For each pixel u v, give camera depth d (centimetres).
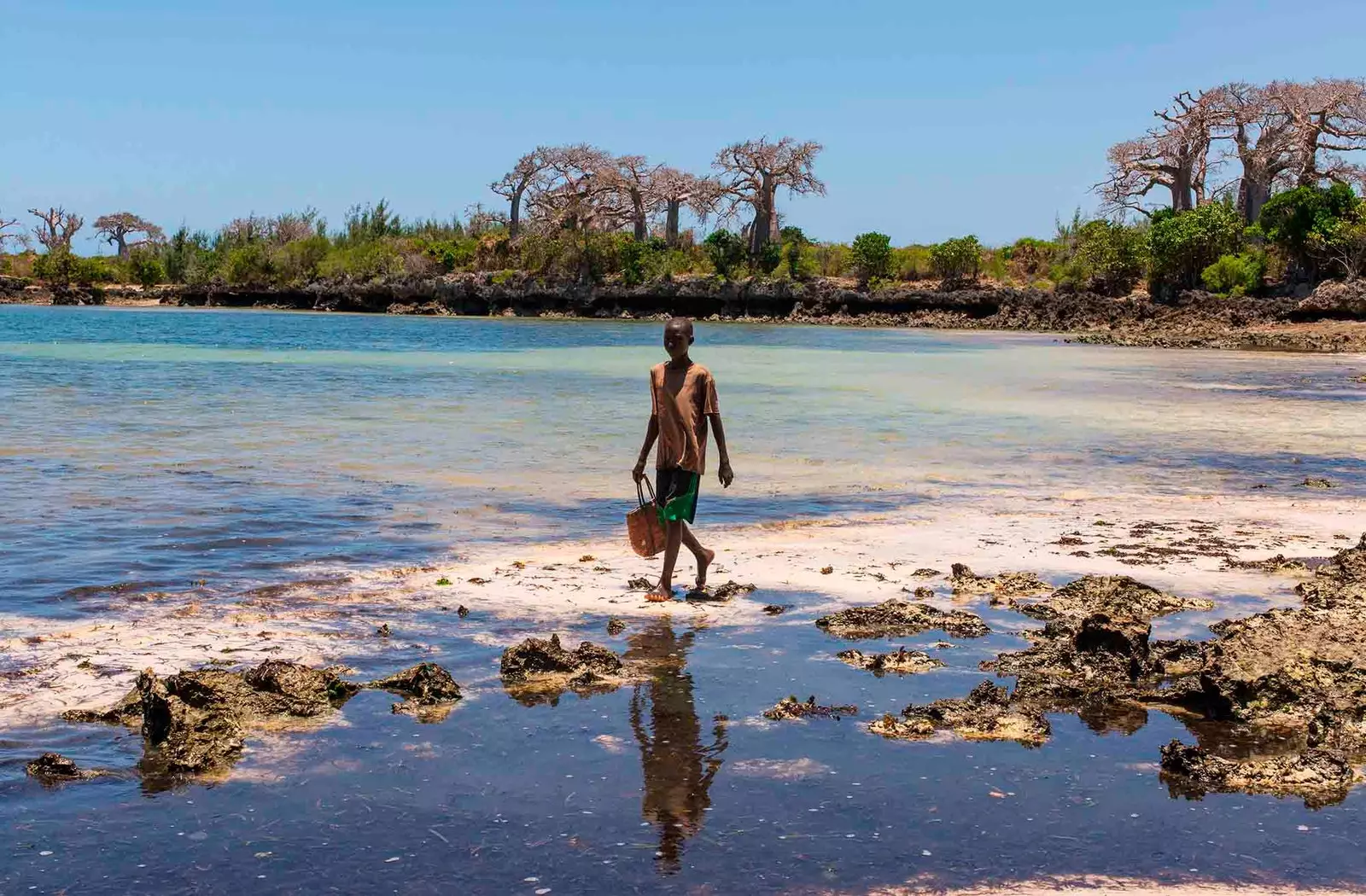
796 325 7769
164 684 495
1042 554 844
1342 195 6138
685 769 445
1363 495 1112
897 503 1052
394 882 352
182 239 11825
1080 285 7212
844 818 402
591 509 1001
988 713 512
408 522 927
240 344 4291
